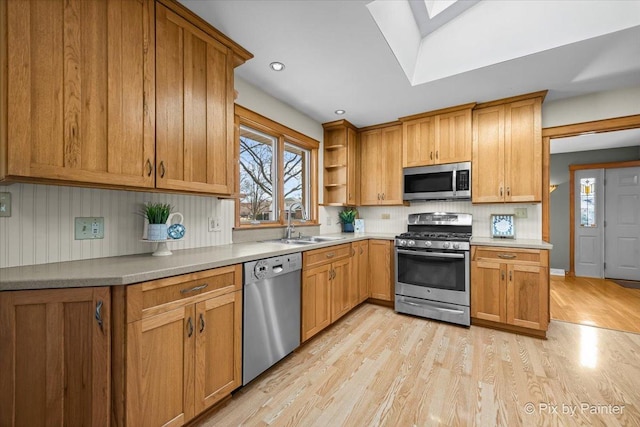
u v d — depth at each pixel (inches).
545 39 78.1
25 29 42.3
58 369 42.6
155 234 64.7
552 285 169.8
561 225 199.3
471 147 118.6
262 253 70.8
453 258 110.3
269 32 70.8
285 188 125.5
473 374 75.3
